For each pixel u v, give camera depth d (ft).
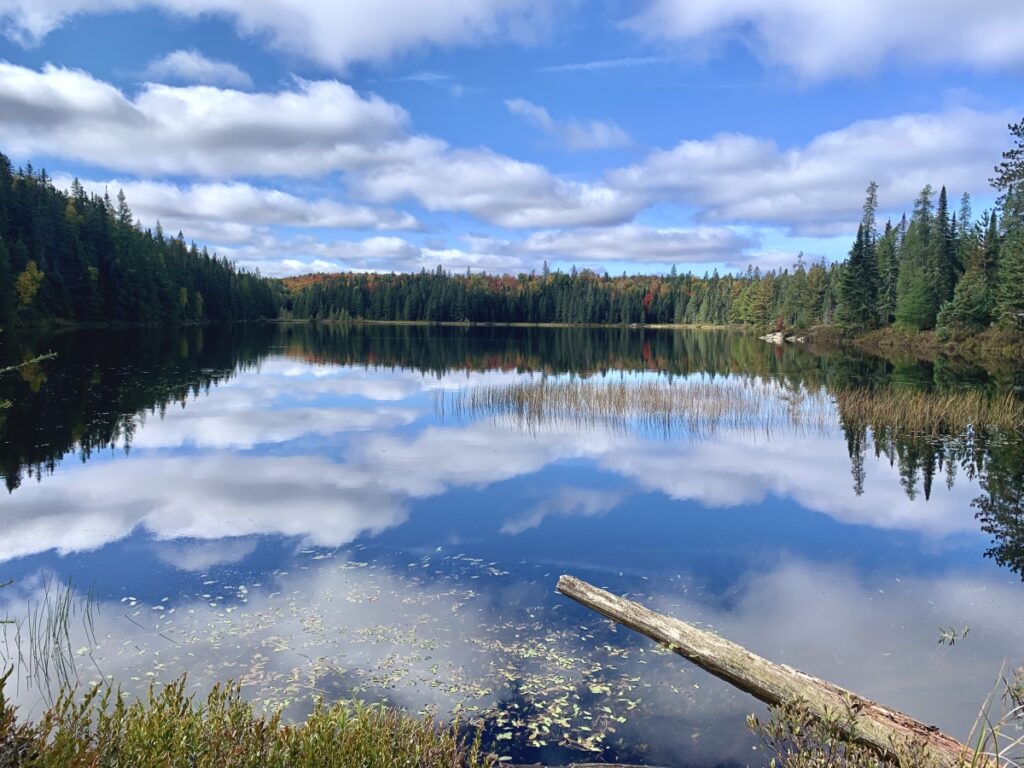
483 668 18.61
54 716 10.46
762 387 88.22
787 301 276.41
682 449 52.03
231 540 29.96
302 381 97.55
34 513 33.78
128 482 40.14
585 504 36.42
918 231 196.03
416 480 41.45
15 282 167.94
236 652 19.47
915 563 28.04
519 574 26.07
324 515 33.86
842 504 37.19
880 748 14.16
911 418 61.87
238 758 10.39
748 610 23.04
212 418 63.41
